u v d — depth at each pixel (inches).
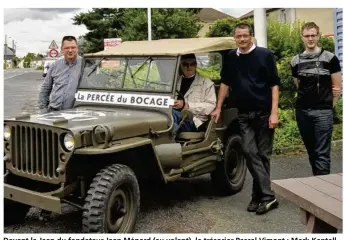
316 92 203.5
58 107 215.8
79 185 160.9
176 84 191.0
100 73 207.5
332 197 122.2
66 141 149.8
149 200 211.3
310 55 204.7
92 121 163.5
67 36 215.6
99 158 166.4
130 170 162.2
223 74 205.8
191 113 200.5
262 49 193.5
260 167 196.2
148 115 185.6
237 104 199.8
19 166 162.4
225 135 224.2
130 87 198.7
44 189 170.6
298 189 129.4
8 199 168.2
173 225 179.3
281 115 341.1
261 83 194.5
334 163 281.3
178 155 180.2
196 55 227.9
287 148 308.3
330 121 205.2
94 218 147.7
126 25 741.9
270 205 194.4
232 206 205.3
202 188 232.7
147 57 197.2
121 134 164.2
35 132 156.1
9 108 554.6
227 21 799.7
